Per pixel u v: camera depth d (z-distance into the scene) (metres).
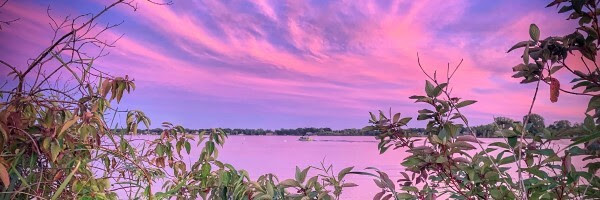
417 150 1.74
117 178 2.02
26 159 1.71
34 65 1.73
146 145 2.30
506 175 1.68
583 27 1.50
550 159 1.53
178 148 2.30
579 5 1.45
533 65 1.55
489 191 1.67
